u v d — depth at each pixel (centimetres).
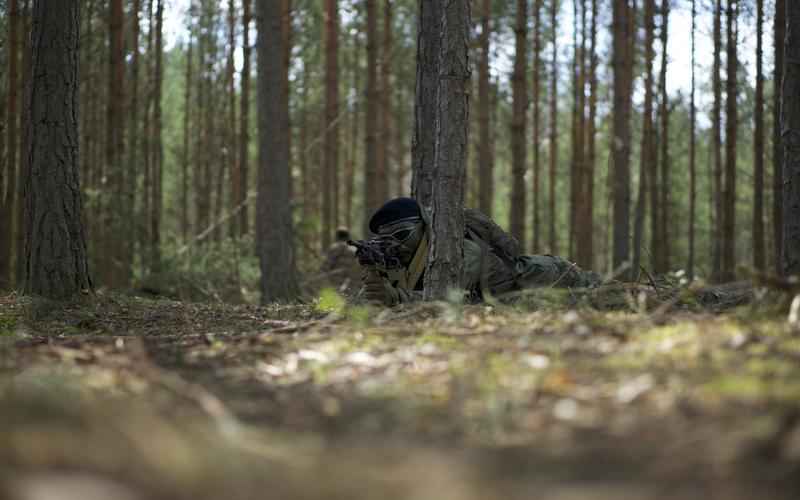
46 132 740
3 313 642
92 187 1752
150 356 367
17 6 1322
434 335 386
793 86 550
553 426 235
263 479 183
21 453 179
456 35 521
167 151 2975
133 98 1762
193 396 271
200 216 2347
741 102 2095
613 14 1499
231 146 2219
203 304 791
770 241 2256
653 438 216
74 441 192
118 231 1523
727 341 321
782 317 375
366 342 382
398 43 2316
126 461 182
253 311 678
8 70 1423
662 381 271
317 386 303
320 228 2636
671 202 2334
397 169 2942
